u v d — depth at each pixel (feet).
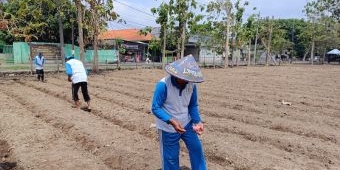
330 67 146.10
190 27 118.21
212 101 43.83
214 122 30.68
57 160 20.74
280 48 194.49
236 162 20.85
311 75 94.22
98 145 23.65
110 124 29.55
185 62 14.80
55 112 33.81
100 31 89.25
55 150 22.61
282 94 52.21
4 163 20.92
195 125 15.78
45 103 39.19
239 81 73.41
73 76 36.58
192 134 15.83
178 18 114.21
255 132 27.40
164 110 15.46
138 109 37.63
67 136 26.09
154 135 26.58
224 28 139.33
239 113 35.12
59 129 28.76
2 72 79.15
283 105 42.09
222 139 25.26
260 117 33.24
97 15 87.51
